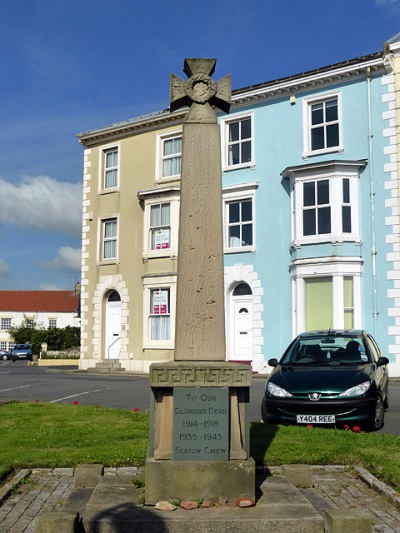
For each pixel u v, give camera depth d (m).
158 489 5.68
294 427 9.81
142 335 26.58
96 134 29.20
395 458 7.60
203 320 6.14
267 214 23.91
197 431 5.77
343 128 22.52
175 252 25.95
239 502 5.62
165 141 27.53
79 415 11.26
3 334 78.31
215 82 6.55
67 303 80.38
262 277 23.70
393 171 21.31
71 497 6.33
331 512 5.20
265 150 24.28
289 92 23.86
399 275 20.83
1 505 6.32
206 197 6.30
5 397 15.47
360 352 11.62
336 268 21.56
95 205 29.16
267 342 23.33
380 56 21.72
